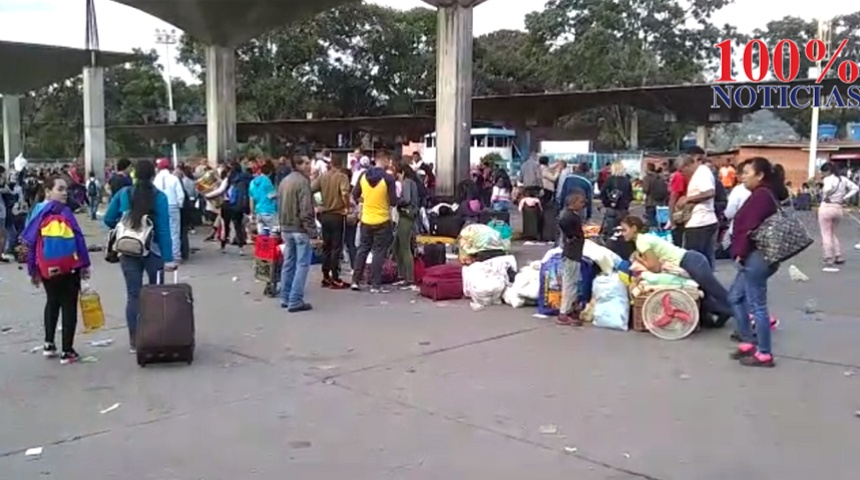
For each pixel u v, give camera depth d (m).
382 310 9.83
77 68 37.62
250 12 28.30
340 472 4.73
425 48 62.16
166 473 4.73
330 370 7.04
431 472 4.71
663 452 5.02
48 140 66.06
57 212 7.25
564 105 34.25
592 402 6.07
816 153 43.44
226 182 17.19
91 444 5.23
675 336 8.27
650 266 8.65
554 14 57.88
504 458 4.93
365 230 11.17
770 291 11.20
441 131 19.02
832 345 7.93
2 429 5.53
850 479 4.58
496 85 62.03
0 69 36.94
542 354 7.60
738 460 4.88
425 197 15.69
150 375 6.91
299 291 9.76
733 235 7.24
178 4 27.27
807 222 26.69
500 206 18.98
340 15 58.41
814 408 5.90
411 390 6.41
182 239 14.58
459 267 10.84
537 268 10.20
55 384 6.64
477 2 18.95
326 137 49.03
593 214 25.20
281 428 5.52
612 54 54.34
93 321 7.70
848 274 12.93
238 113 56.91
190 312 7.30
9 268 13.71
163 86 68.88
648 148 62.56
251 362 7.34
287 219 9.73
